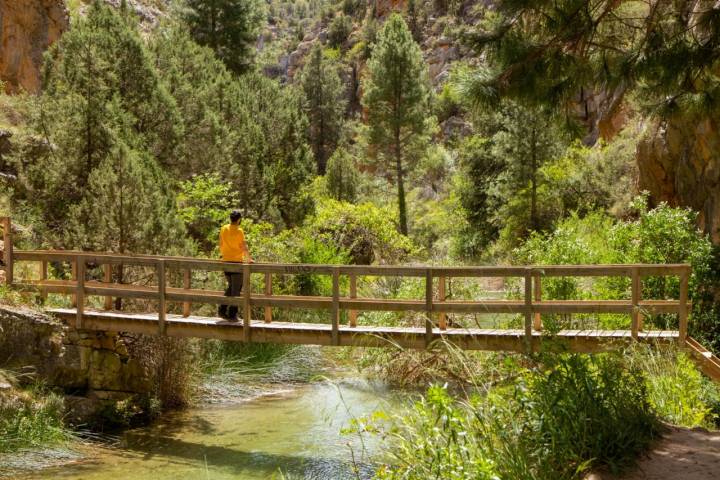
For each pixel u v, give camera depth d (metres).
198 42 50.34
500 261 31.47
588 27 7.06
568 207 29.73
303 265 10.07
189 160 23.55
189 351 12.31
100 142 17.56
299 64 114.62
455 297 14.88
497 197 35.03
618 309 9.02
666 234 12.09
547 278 12.96
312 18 165.00
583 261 13.59
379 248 23.81
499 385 6.10
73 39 19.81
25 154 18.59
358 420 5.07
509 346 9.27
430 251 39.88
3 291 10.88
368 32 99.88
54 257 11.22
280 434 9.98
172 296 10.66
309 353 15.02
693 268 11.38
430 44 88.06
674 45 7.12
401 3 100.94
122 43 21.75
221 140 23.95
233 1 50.59
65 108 17.73
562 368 5.52
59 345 10.63
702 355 8.56
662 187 15.84
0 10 26.92
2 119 20.72
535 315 9.66
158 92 21.83
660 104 7.98
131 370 11.41
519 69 7.16
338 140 66.88
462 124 66.56
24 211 17.03
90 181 14.68
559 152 30.81
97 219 14.34
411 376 12.44
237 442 9.67
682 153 14.55
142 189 14.52
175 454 9.16
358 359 14.49
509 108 30.30
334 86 68.00
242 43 51.69
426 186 56.94
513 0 7.00
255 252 18.31
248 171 24.48
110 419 10.55
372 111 47.06
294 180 26.86
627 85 7.48
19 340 10.36
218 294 10.67
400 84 45.84
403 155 49.38
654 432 5.20
